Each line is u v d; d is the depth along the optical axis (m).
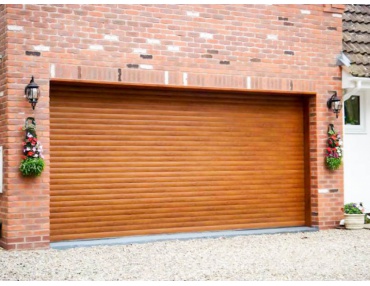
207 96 12.65
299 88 13.05
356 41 14.62
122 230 11.84
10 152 10.44
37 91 10.46
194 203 12.51
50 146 11.21
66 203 11.36
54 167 11.26
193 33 12.02
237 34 12.44
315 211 13.30
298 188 13.57
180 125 12.38
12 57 10.49
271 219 13.27
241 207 12.98
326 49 13.41
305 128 13.59
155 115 12.15
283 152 13.43
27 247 10.54
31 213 10.57
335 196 13.45
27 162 10.41
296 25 13.07
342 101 13.55
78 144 11.47
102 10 11.25
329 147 13.34
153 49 11.66
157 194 12.16
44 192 10.68
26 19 10.62
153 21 11.68
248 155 13.05
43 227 10.66
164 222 12.23
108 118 11.73
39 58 10.70
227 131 12.85
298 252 10.66
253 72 12.57
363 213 13.50
